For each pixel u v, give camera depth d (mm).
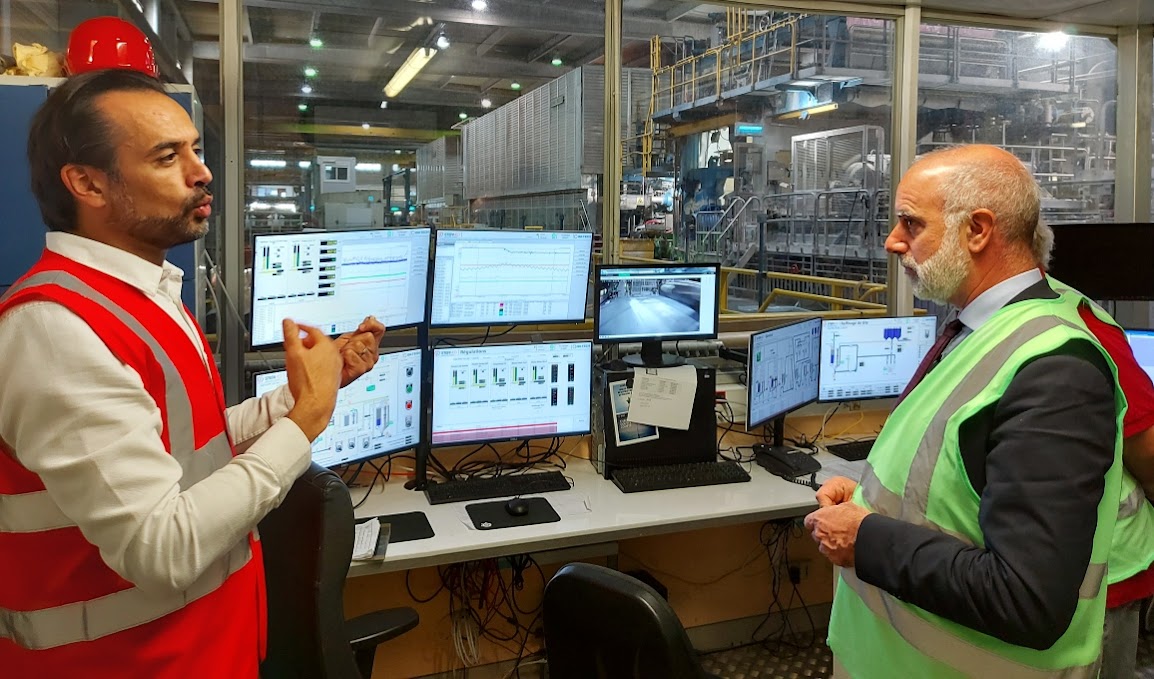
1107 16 3527
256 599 1156
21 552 953
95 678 974
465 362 2393
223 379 2645
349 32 3779
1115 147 3799
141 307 1008
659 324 2635
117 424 894
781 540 3061
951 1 3301
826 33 4012
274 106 2996
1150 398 1391
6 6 2748
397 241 2287
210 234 2652
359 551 1912
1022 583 992
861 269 3953
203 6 2609
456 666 2678
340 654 1321
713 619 3000
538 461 2703
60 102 973
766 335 2564
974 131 4230
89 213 998
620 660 1145
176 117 1020
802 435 3047
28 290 921
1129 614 1510
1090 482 1010
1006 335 1133
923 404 1218
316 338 1103
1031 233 1207
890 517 1206
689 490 2438
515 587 2732
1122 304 3680
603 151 3145
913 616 1209
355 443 2191
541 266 2555
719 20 4109
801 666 2891
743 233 4297
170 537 892
